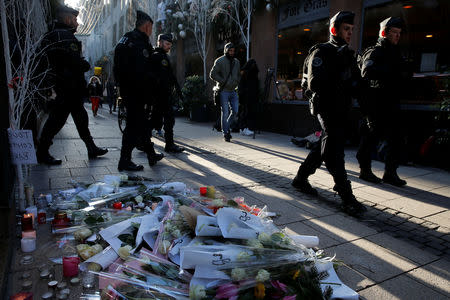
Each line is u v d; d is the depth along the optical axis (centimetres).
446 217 314
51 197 306
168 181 389
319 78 295
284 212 311
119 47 402
